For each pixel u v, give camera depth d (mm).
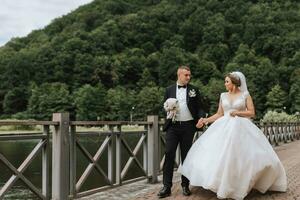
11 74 114750
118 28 136000
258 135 6445
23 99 111625
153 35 136500
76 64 117688
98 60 119312
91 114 105000
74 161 5863
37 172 10125
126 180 7566
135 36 134750
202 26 135000
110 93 108938
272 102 104500
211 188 6035
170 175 6531
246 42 126188
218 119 6609
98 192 6582
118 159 7234
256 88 106500
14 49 138000
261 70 110000
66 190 5621
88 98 105438
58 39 126562
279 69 110938
